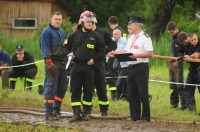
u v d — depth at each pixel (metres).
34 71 32.38
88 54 20.91
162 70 39.06
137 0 88.44
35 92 31.19
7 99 27.41
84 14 20.98
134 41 20.97
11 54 50.75
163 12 56.66
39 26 63.38
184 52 23.91
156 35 56.72
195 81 23.70
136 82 20.92
